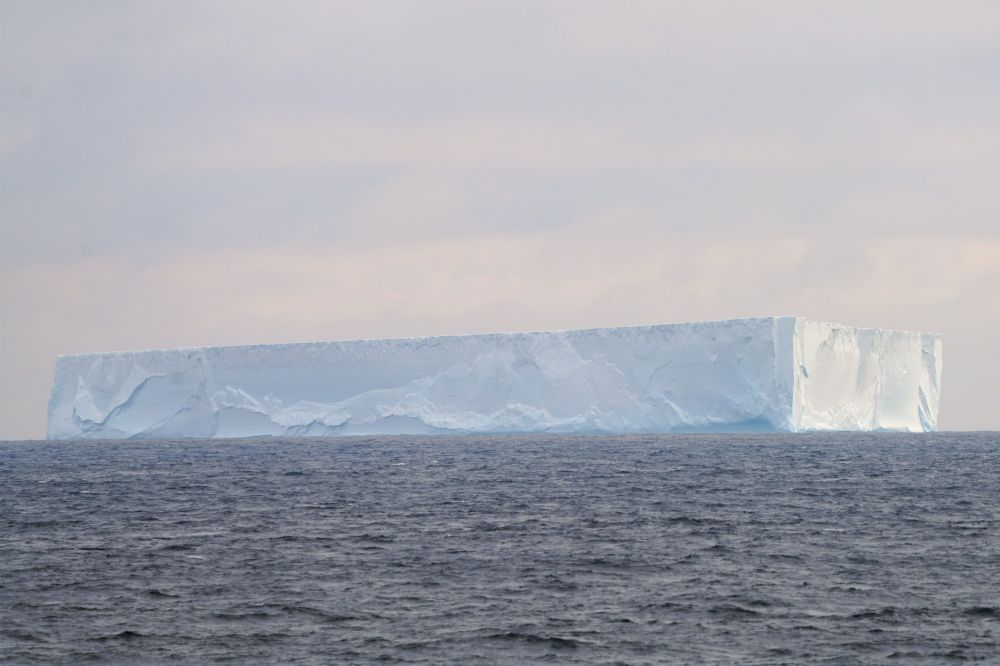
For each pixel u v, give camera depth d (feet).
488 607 289.33
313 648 251.19
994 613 276.62
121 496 616.39
